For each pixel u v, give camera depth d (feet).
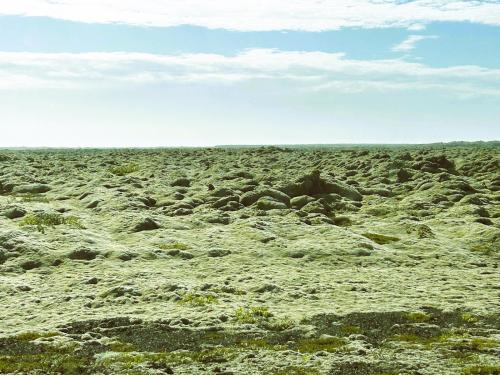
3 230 141.79
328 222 174.09
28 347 72.69
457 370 62.03
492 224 175.63
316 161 355.15
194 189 231.71
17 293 102.22
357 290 104.47
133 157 437.99
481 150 433.48
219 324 82.64
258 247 139.44
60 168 323.98
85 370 63.72
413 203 204.54
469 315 85.56
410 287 106.83
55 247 132.87
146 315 87.30
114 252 130.21
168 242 142.92
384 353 68.44
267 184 235.81
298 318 84.94
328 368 63.05
